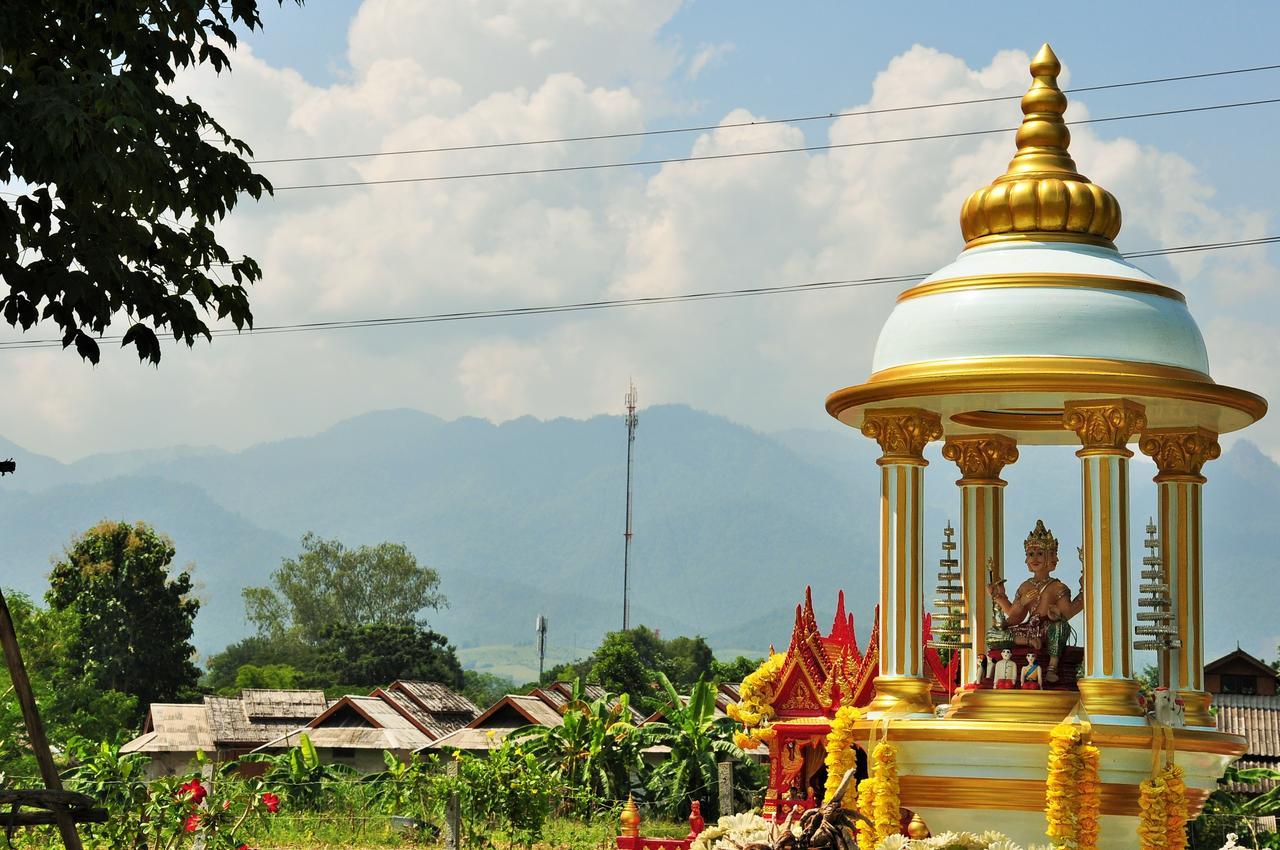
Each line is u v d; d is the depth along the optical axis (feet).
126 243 37.76
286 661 422.41
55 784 33.88
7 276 35.27
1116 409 44.39
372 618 469.16
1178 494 49.65
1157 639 47.78
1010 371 43.78
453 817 105.29
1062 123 49.24
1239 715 168.14
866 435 47.67
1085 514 44.75
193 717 214.69
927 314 46.57
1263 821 129.39
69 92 33.12
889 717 45.24
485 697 377.91
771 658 55.21
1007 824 43.50
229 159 38.34
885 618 46.52
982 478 54.08
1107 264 46.70
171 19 37.52
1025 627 47.16
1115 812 43.27
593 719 160.86
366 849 125.59
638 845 55.98
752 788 159.74
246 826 119.75
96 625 253.03
